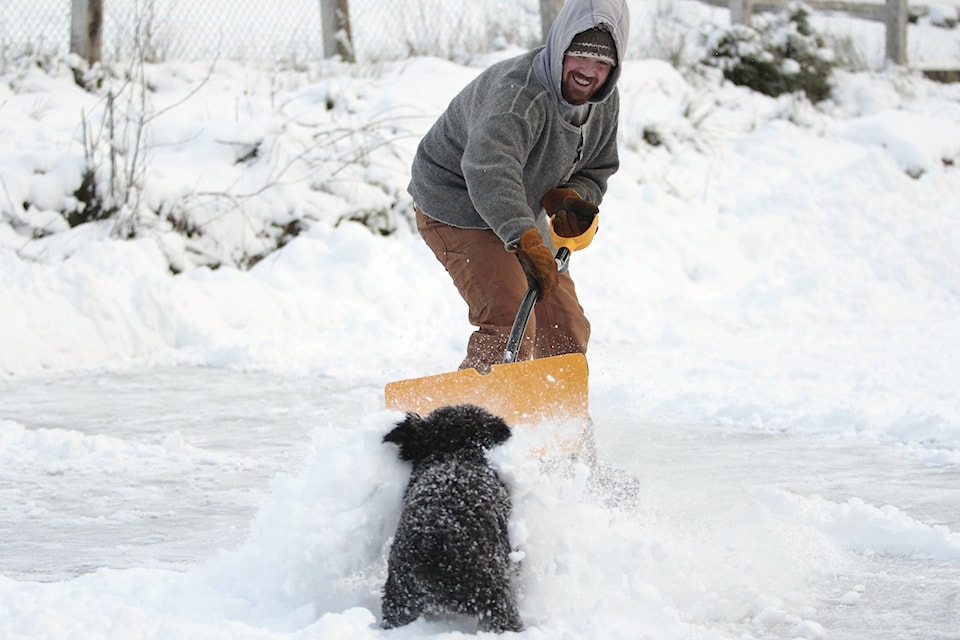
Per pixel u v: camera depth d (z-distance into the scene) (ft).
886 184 77.51
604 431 35.53
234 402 41.52
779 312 58.85
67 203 59.88
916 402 38.11
